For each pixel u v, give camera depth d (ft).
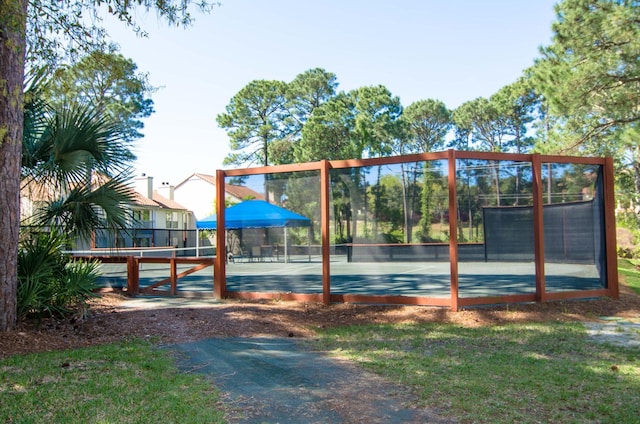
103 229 29.27
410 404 14.56
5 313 22.80
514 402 14.64
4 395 15.01
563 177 31.86
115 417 13.41
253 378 17.31
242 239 34.40
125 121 102.12
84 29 27.76
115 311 29.68
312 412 13.98
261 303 31.99
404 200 30.53
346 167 31.78
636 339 22.89
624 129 60.39
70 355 19.79
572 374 17.47
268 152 172.24
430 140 202.39
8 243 22.90
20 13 21.86
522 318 27.37
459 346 21.84
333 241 31.86
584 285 31.89
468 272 30.58
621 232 89.10
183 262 36.42
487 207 30.17
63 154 26.00
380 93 162.09
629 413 13.71
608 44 56.03
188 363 19.27
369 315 28.50
